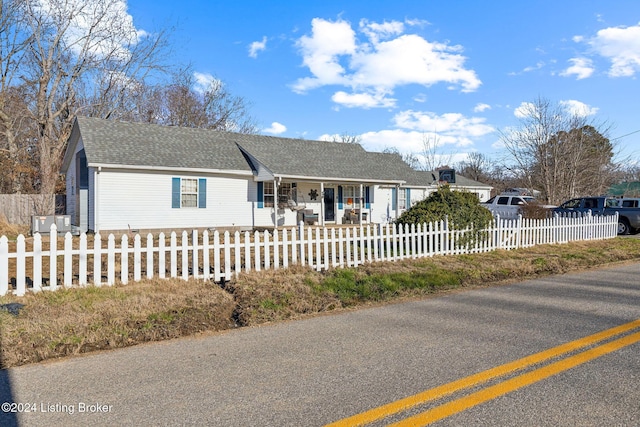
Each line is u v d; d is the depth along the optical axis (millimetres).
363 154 26078
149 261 7379
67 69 27547
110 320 5156
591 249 12672
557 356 4078
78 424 2885
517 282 8141
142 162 16734
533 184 33000
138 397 3297
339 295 6820
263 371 3799
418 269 8859
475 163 53531
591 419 2883
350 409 3059
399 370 3771
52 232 6500
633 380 3508
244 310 5891
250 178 19891
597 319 5422
